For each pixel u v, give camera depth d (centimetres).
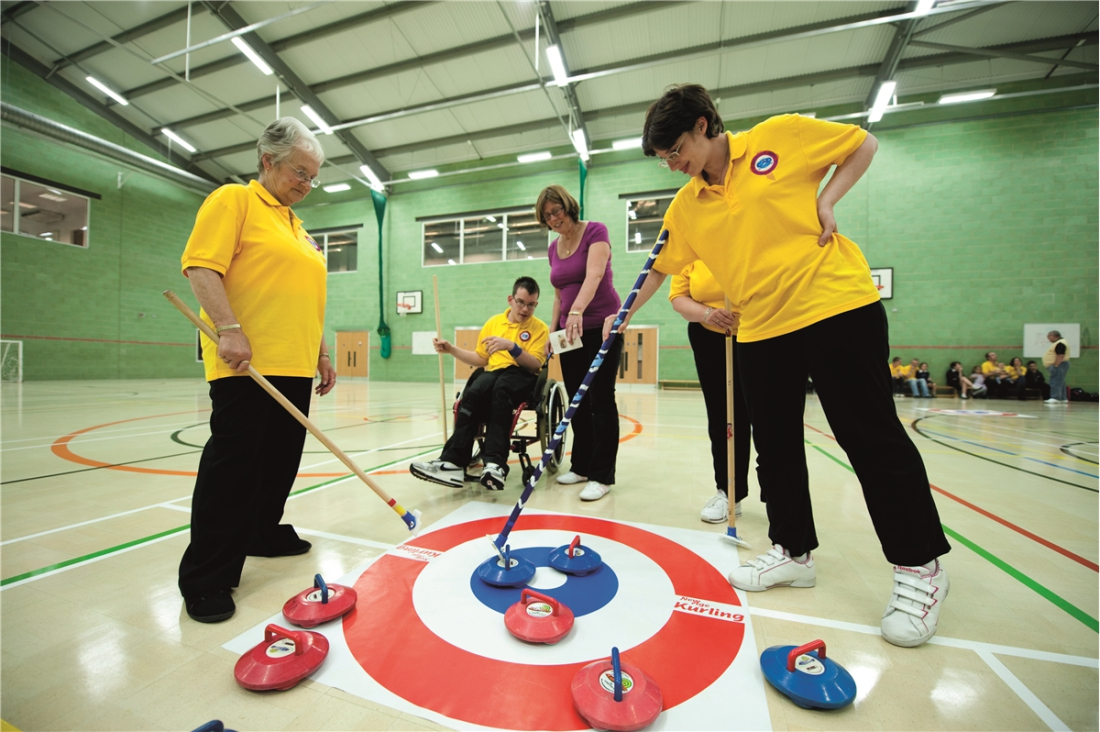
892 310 987
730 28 841
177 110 1110
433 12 838
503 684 89
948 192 961
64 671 93
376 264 1346
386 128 1145
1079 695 88
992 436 430
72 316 1071
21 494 217
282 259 134
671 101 119
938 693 88
